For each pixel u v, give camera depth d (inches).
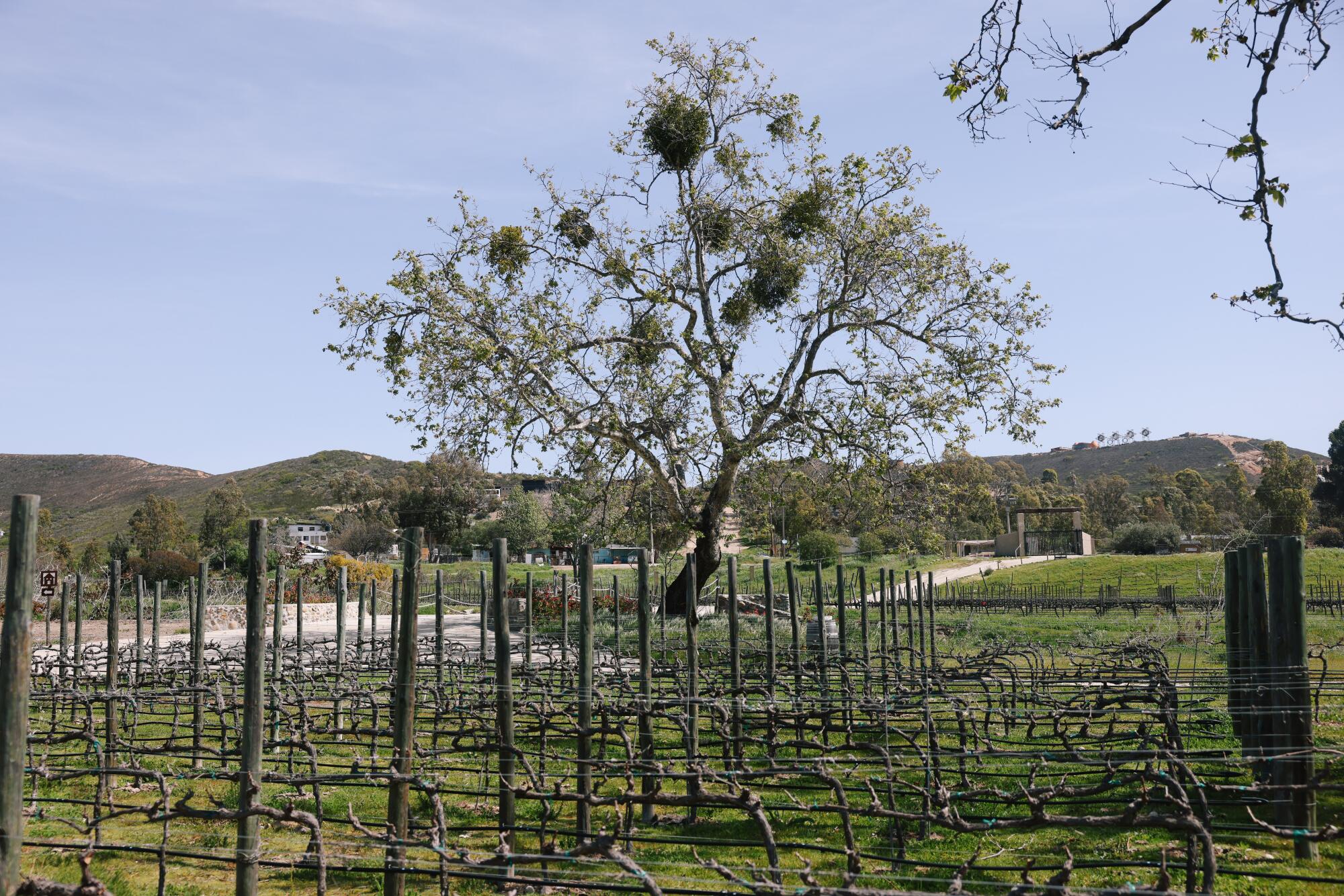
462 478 2746.1
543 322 924.0
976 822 252.5
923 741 427.2
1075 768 381.1
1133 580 1681.8
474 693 432.1
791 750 420.2
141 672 541.6
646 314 1031.0
